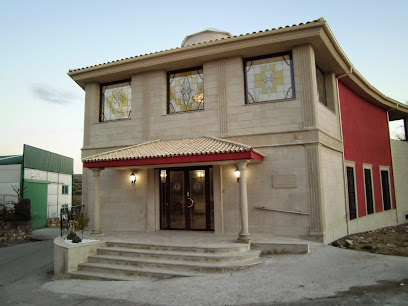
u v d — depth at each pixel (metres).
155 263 7.77
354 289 5.82
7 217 15.73
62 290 7.07
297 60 10.08
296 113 9.92
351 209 12.39
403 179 17.98
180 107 11.88
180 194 11.41
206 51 10.82
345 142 12.55
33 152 19.30
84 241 9.16
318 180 9.39
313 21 9.33
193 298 5.84
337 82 12.60
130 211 11.85
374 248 9.64
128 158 10.00
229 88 10.90
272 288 6.03
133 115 12.36
